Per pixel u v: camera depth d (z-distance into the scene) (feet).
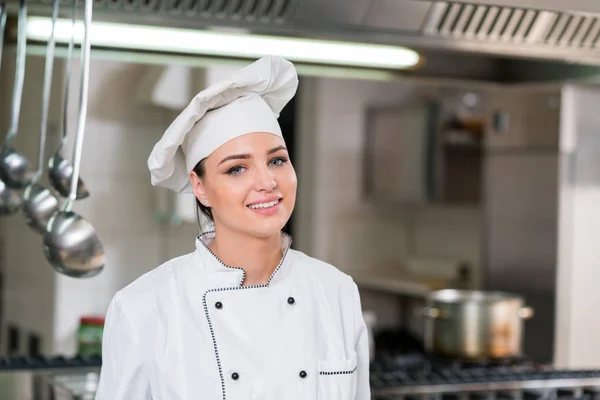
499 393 9.71
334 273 6.00
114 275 14.67
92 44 9.25
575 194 13.93
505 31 8.93
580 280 13.97
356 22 8.55
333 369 5.65
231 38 9.11
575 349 13.97
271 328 5.53
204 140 5.49
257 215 5.40
